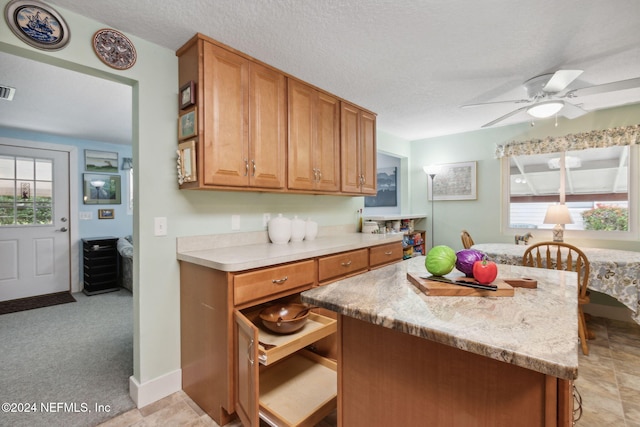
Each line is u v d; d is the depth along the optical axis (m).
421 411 0.88
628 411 1.73
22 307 3.48
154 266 1.86
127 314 3.27
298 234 2.57
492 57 2.08
